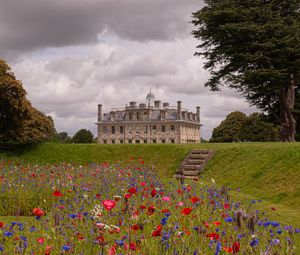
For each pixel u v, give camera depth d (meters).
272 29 31.22
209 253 5.67
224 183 19.30
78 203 9.70
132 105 101.69
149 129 98.50
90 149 29.73
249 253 5.57
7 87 31.00
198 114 108.56
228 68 33.84
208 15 32.34
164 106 102.25
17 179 13.66
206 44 34.44
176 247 5.71
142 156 27.27
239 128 70.06
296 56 31.83
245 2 32.94
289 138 34.53
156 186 12.62
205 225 6.42
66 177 14.11
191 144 27.97
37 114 34.34
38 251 5.77
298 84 38.50
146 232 6.71
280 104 35.12
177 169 23.98
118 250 5.55
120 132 101.31
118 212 7.83
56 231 6.45
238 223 5.80
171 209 8.73
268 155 20.17
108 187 11.99
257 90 32.91
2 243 5.85
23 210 11.11
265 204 14.12
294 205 14.28
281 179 16.98
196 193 11.25
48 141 34.97
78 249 5.78
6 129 31.66
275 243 5.77
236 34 31.73
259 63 32.22
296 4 32.53
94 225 6.49
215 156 23.27
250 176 18.67
